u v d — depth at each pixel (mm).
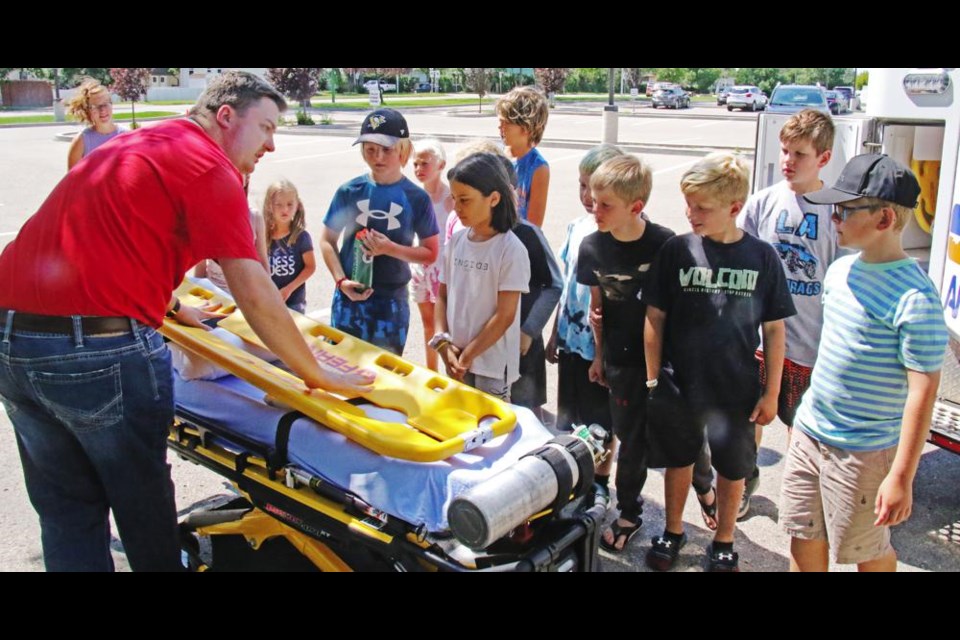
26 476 2758
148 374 2561
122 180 2445
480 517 2131
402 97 52656
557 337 4004
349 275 4227
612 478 4309
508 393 3410
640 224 3264
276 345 2590
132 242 2447
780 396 3795
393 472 2459
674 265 3088
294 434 2662
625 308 3320
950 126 3994
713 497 3729
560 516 2498
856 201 2518
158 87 49750
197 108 2717
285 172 16438
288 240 4500
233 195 2535
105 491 2693
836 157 4832
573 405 3807
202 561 3084
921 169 4844
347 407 2703
